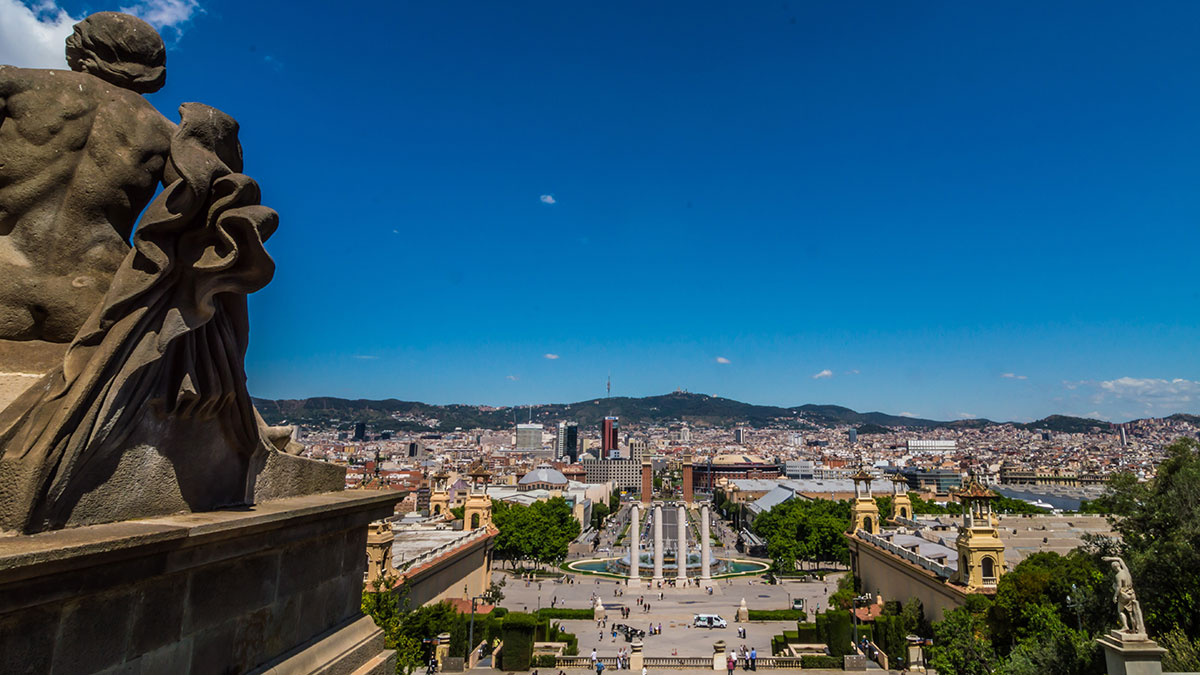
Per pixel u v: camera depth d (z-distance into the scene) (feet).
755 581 418.92
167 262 26.02
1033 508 545.44
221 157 29.40
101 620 22.66
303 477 38.65
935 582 204.13
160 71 32.17
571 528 539.29
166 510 27.86
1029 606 150.30
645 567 467.52
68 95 28.35
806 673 198.90
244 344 31.65
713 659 206.28
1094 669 104.06
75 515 23.59
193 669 26.73
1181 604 115.44
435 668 191.62
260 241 27.53
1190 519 119.24
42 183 27.73
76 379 23.77
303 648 34.09
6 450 22.16
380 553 170.09
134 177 29.53
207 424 30.19
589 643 251.39
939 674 161.17
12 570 18.53
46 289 27.43
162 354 26.30
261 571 31.17
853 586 297.53
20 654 19.95
